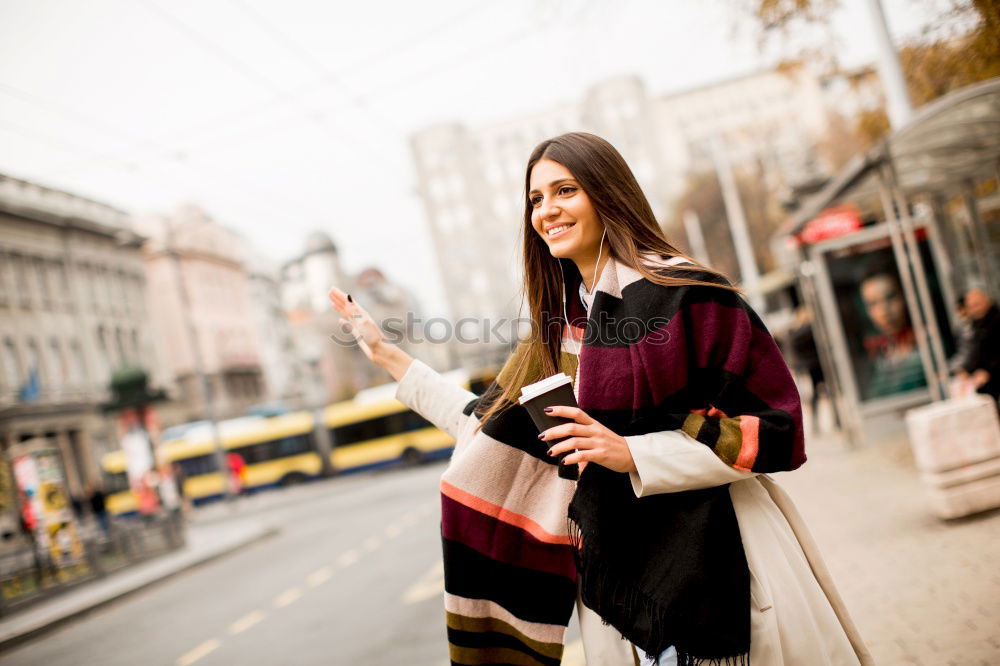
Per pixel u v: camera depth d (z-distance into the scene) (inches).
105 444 1396.4
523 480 71.6
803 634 62.0
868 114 448.8
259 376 2283.5
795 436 59.4
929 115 265.0
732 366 60.8
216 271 2160.4
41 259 1365.7
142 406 808.3
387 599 301.3
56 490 535.5
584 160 68.7
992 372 263.9
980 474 219.8
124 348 1551.4
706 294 62.5
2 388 1218.0
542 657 72.0
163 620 370.0
